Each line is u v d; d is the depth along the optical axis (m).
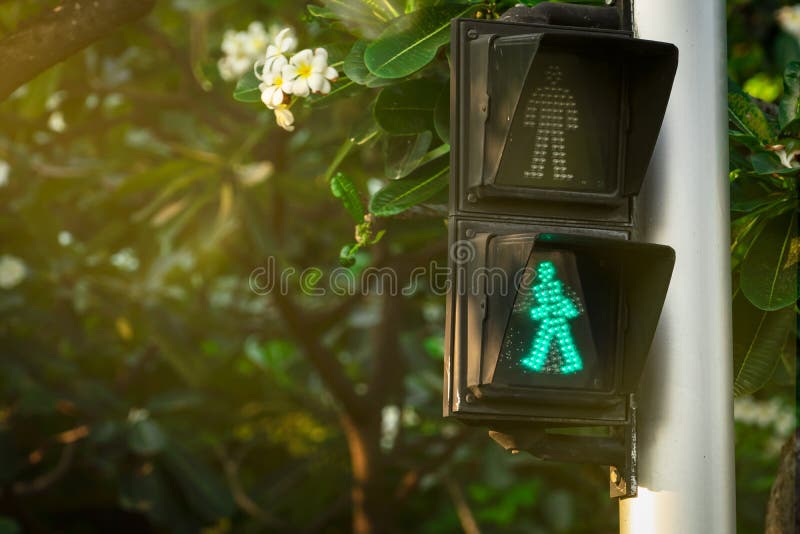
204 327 14.15
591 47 5.35
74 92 13.53
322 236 14.60
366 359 16.70
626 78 5.41
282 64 5.95
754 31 11.73
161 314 13.08
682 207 5.55
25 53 6.18
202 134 13.70
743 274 5.97
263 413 17.72
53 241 13.66
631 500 5.39
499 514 18.61
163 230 11.05
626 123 5.40
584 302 5.25
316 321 13.79
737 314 6.26
